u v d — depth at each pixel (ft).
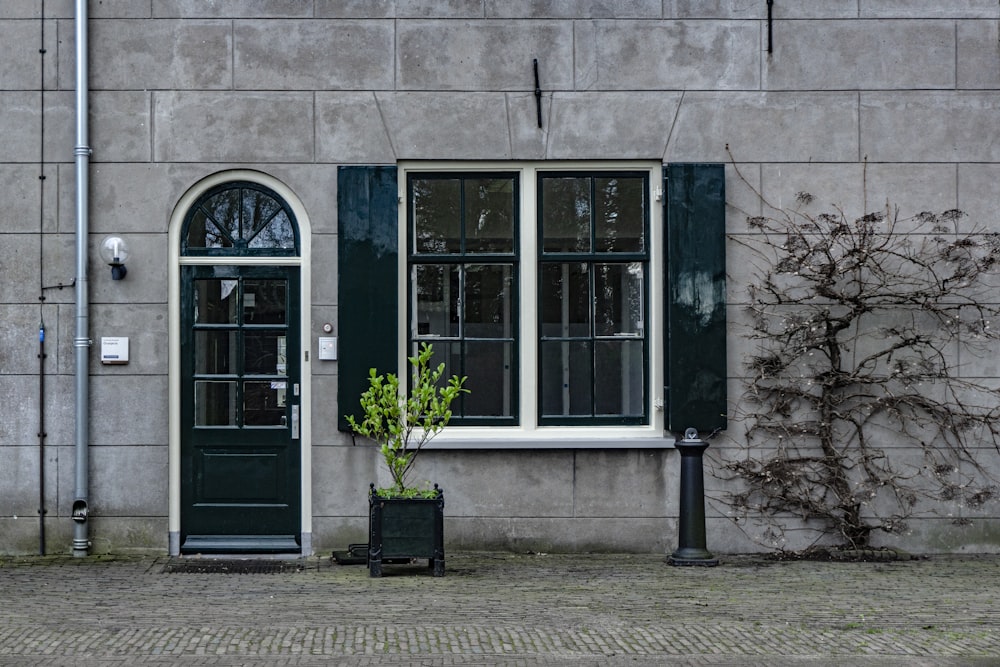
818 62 31.45
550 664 19.22
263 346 31.07
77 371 30.48
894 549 31.35
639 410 31.55
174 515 30.83
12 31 30.78
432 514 27.81
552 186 31.60
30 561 29.81
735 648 20.36
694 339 30.96
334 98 31.07
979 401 31.40
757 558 30.73
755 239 31.40
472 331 31.58
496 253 31.55
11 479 30.68
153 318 30.81
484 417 31.48
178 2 30.89
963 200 31.53
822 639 21.03
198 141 30.91
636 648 20.31
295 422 31.01
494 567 29.12
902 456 31.45
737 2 31.45
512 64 31.27
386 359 30.76
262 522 30.99
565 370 31.63
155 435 30.81
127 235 30.83
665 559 30.50
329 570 28.81
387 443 28.37
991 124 31.55
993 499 31.45
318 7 31.07
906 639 21.06
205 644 20.40
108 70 30.86
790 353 31.32
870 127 31.45
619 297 31.48
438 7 31.17
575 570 28.73
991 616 23.16
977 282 31.42
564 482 31.27
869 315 31.48
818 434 31.35
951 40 31.53
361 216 30.83
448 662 19.30
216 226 31.12
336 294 30.96
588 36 31.32
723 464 31.32
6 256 30.68
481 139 31.19
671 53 31.37
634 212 31.60
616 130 31.32
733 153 31.40
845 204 31.45
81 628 21.62
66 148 30.81
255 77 30.99
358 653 19.84
